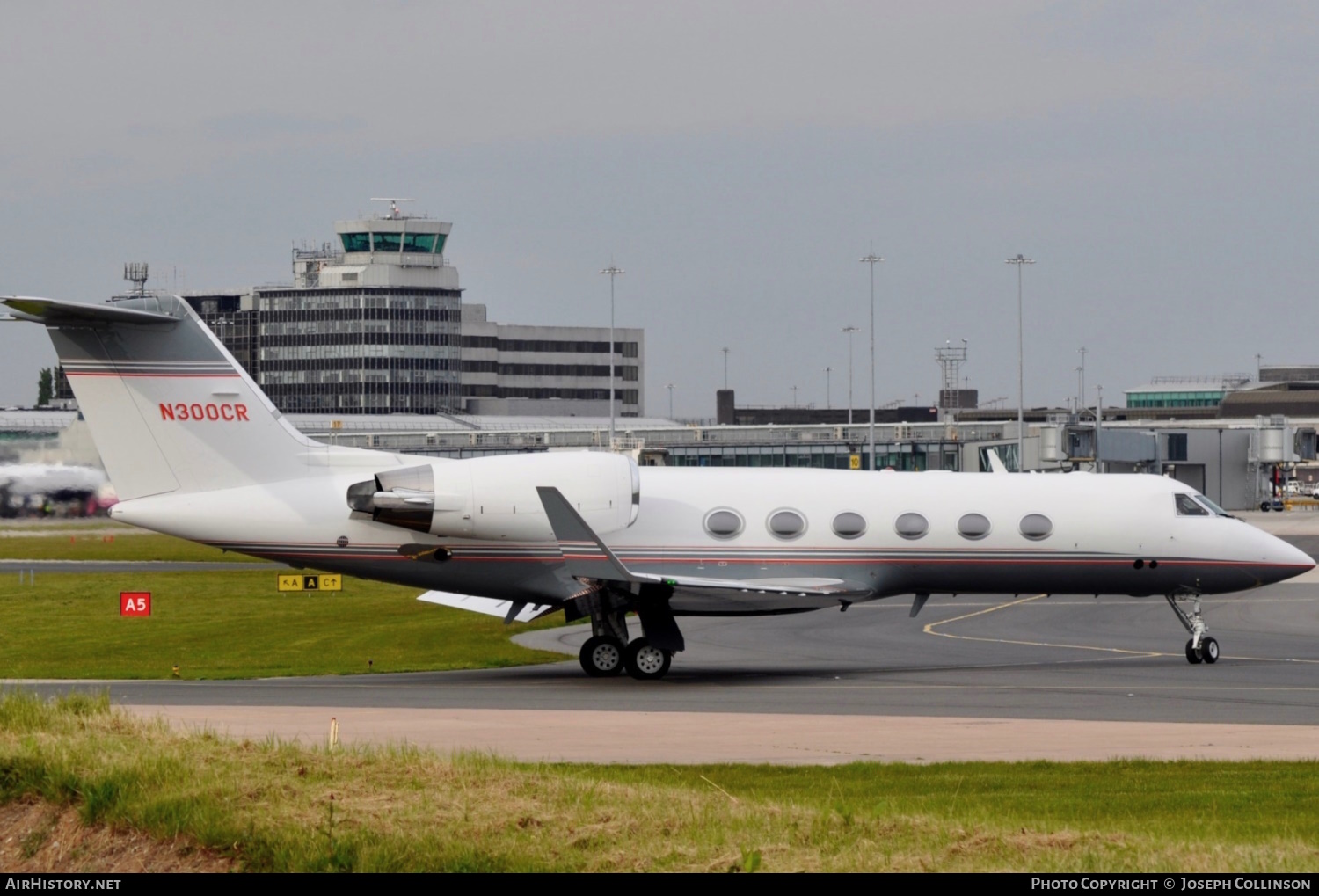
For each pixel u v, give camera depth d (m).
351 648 130.25
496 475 108.19
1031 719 84.12
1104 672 112.62
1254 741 76.00
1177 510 118.88
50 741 57.06
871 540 113.88
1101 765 67.31
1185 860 45.53
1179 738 77.12
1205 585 119.00
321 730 76.50
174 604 168.00
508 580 109.69
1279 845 48.16
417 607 166.12
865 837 48.66
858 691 98.56
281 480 109.19
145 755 54.97
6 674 110.12
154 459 107.94
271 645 132.50
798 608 112.44
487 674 111.88
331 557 108.75
